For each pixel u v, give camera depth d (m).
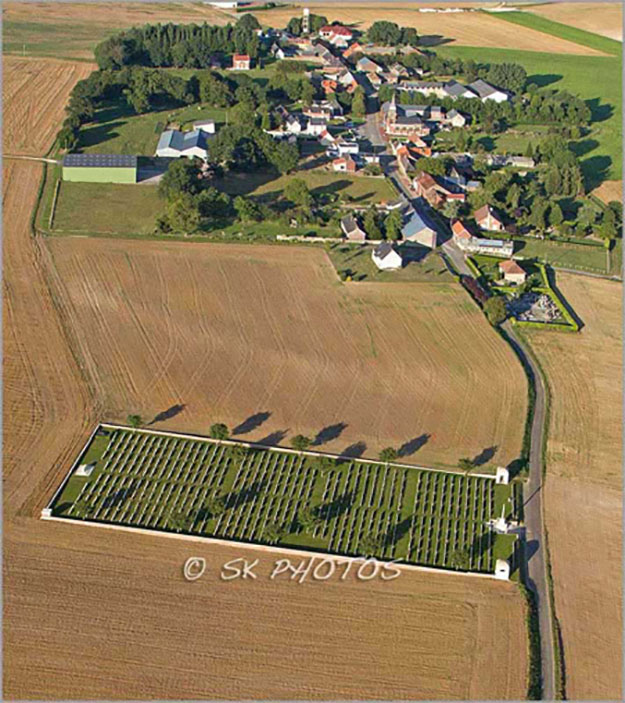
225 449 107.19
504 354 129.75
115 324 132.62
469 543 94.44
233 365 123.94
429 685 78.00
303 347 129.12
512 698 77.06
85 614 83.25
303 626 83.06
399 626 83.56
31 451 104.94
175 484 101.25
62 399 114.69
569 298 148.50
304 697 76.44
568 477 105.00
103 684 76.75
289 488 101.44
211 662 79.12
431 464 106.31
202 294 142.12
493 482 103.81
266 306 139.50
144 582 87.19
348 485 102.25
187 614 83.81
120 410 113.31
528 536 95.69
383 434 111.19
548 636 83.25
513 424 114.12
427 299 143.75
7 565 88.25
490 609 85.94
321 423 112.62
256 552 92.06
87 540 92.31
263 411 114.56
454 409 116.62
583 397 121.00
